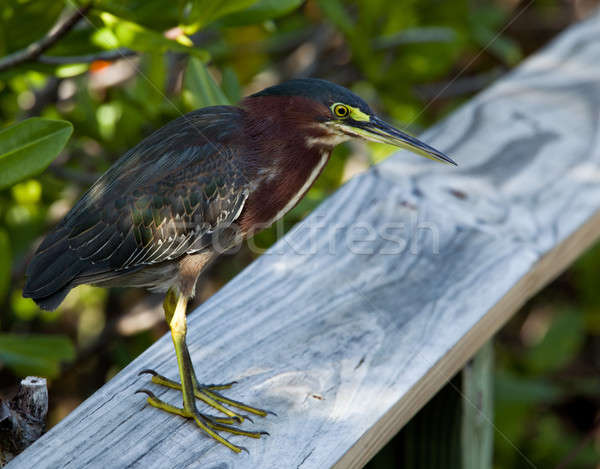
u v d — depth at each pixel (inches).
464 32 458.3
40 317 433.7
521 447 416.2
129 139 362.3
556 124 304.0
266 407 183.6
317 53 456.4
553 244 242.7
